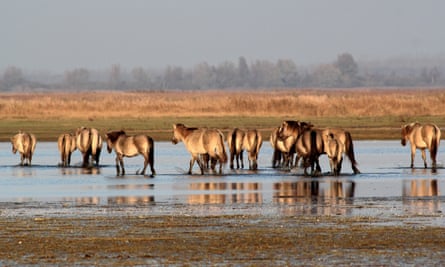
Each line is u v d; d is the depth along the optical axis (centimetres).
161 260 4644
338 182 8775
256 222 5934
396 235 5353
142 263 4569
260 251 4872
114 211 6569
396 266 4466
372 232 5475
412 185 8438
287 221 5972
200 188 8262
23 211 6588
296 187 8294
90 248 4981
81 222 5962
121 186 8506
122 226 5772
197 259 4666
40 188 8356
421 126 10512
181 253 4825
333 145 9425
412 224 5797
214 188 8256
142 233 5484
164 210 6619
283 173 9938
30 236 5381
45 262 4597
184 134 9831
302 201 7169
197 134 9738
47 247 5006
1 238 5303
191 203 7056
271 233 5462
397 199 7269
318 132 9525
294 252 4838
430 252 4819
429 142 10419
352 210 6569
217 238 5288
